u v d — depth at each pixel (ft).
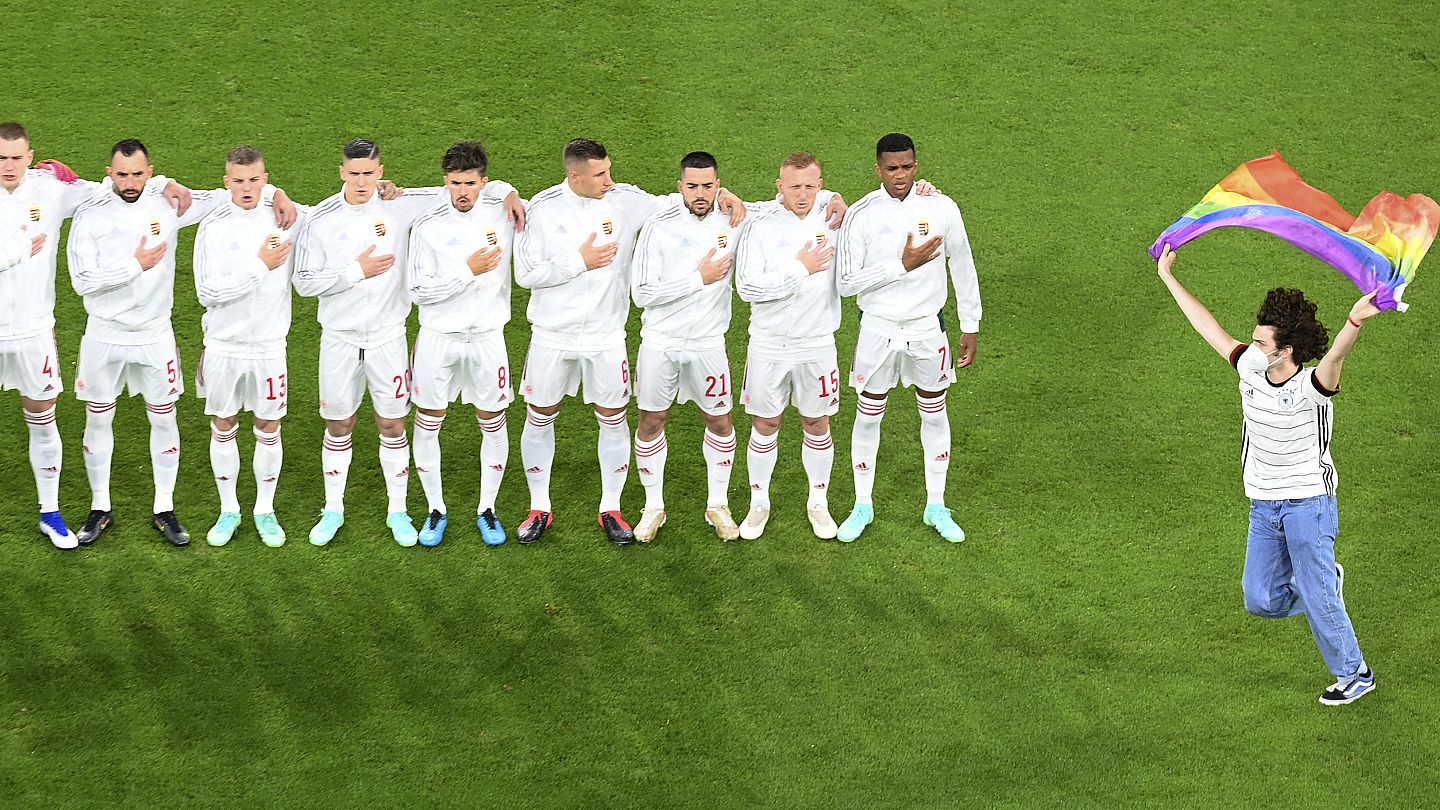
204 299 107.86
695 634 110.52
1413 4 171.83
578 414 131.03
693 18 167.84
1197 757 101.91
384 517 120.16
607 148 152.56
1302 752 102.22
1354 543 118.32
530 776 99.71
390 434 114.62
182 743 100.89
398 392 112.98
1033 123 157.58
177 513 119.44
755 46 164.86
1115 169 152.97
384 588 113.60
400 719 103.24
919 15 169.48
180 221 110.42
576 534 119.34
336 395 112.68
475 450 127.13
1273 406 97.71
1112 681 107.34
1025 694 106.32
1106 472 124.88
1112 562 117.08
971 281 112.68
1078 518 120.88
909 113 158.20
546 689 105.81
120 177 106.01
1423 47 166.50
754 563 116.98
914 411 131.64
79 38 160.97
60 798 96.94
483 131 153.79
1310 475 99.09
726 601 113.50
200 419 128.06
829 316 111.75
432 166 149.38
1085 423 129.18
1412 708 105.19
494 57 161.99
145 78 156.97
